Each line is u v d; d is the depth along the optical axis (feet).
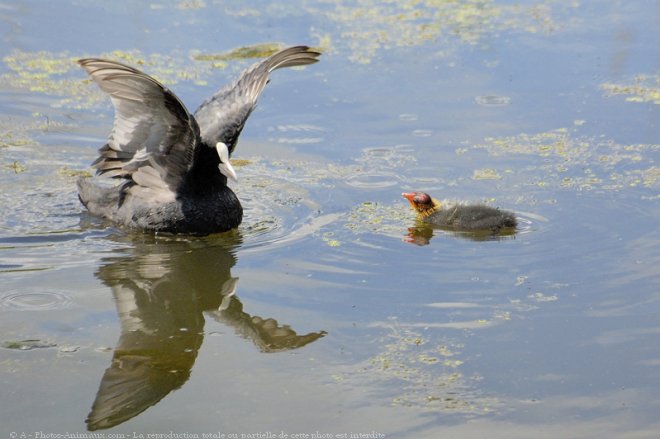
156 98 38.75
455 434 26.35
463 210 41.88
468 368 29.78
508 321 32.76
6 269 37.01
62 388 28.50
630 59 60.03
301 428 26.58
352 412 27.40
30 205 44.32
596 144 49.70
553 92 55.98
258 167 48.55
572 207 43.29
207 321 33.04
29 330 31.94
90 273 36.94
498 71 59.00
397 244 40.14
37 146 50.98
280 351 30.86
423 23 67.67
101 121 53.98
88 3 70.03
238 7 70.18
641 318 32.76
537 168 47.37
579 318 32.94
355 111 54.49
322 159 49.44
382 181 47.01
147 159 41.70
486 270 37.19
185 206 41.19
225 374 29.53
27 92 56.80
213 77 57.11
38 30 65.05
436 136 51.31
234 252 39.34
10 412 27.20
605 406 27.68
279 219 43.09
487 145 50.08
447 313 33.45
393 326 32.50
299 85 57.93
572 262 37.70
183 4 70.23
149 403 27.81
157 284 35.99
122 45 62.34
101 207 43.34
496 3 72.08
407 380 29.09
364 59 61.00
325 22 67.62
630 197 43.98
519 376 29.30
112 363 30.01
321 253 39.11
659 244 39.04
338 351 30.86
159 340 31.60
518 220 42.16
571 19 67.51
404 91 56.70
